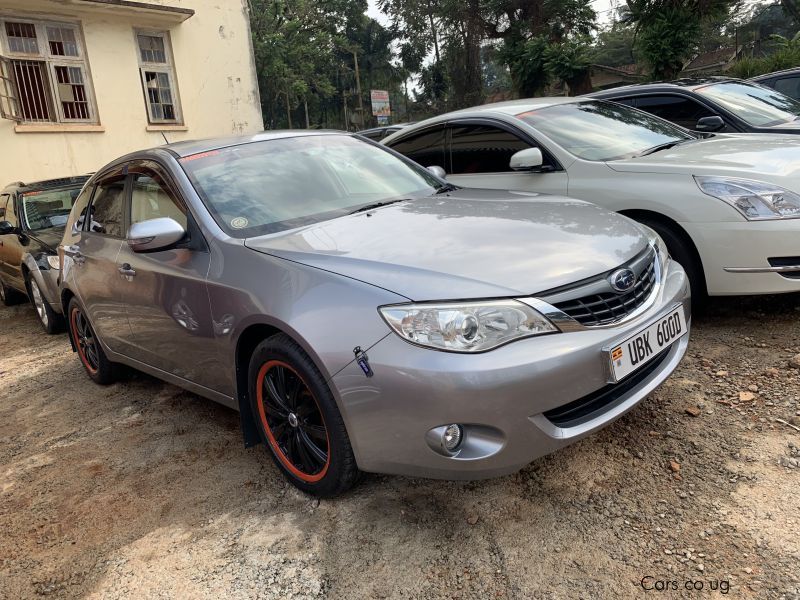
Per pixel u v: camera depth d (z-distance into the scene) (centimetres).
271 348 253
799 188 357
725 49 4459
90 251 392
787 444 261
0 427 399
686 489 242
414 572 218
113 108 1159
